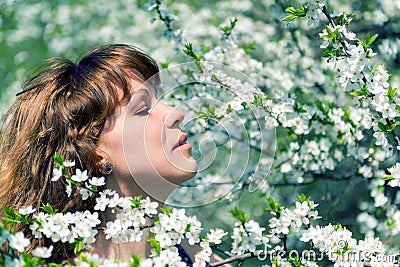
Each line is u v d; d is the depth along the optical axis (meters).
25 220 1.76
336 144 3.29
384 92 1.91
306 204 1.86
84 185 1.97
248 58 3.25
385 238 3.38
